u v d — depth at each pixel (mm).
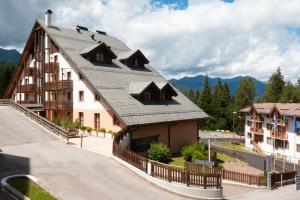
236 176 31312
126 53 46344
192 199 18969
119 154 24234
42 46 45938
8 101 47188
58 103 41281
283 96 98312
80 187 17844
